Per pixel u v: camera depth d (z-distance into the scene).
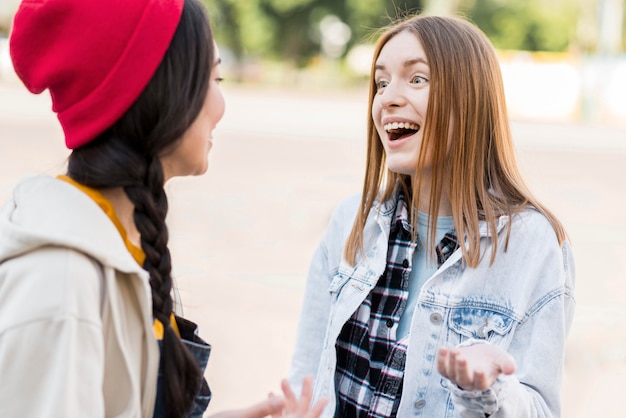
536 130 18.00
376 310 1.89
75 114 1.40
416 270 1.91
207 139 1.53
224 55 33.16
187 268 5.60
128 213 1.47
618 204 8.92
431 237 1.86
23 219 1.33
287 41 33.25
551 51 29.88
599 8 22.64
